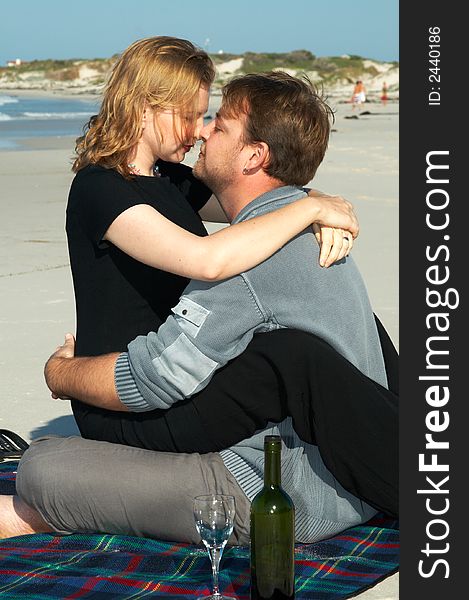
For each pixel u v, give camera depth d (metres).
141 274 3.67
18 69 176.25
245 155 3.52
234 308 3.42
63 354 3.79
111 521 3.62
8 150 28.41
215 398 3.49
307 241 3.49
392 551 3.59
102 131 3.65
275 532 3.13
